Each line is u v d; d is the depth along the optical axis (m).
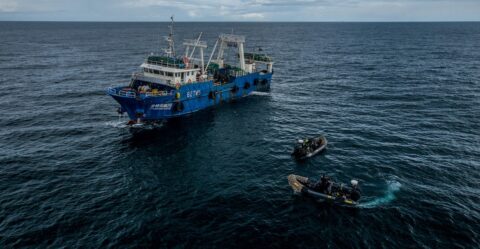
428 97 70.25
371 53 155.00
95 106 63.50
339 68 111.50
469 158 41.12
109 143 46.47
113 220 28.95
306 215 29.86
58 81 86.25
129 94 51.38
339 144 46.00
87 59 129.75
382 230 27.80
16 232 27.14
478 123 53.97
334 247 25.88
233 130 52.50
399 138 47.88
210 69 70.19
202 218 29.38
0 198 31.91
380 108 63.25
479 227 28.05
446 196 32.72
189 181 36.22
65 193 33.19
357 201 31.66
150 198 32.66
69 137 48.19
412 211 30.28
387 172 37.66
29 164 39.28
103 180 36.12
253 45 193.12
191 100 59.56
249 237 26.91
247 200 32.25
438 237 26.91
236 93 70.31
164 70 57.16
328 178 33.38
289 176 35.19
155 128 52.84
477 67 109.19
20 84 81.69
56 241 26.20
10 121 54.25
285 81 90.25
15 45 182.88
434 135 48.94
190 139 48.66
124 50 164.62
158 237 26.84
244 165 40.16
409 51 161.12
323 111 62.16
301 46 190.12
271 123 55.81
